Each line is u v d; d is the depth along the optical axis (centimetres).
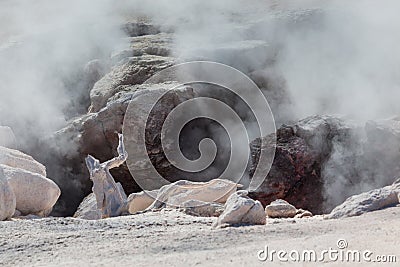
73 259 3384
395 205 4800
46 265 3231
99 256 3412
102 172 7138
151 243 3706
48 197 7119
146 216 5747
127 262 3125
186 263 3008
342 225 4025
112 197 7100
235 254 3184
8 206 6144
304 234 3788
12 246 3928
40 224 4850
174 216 5709
